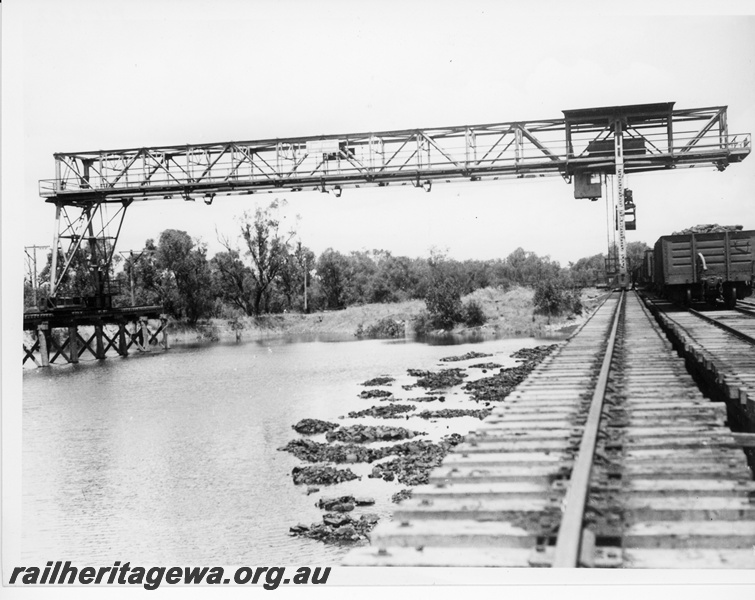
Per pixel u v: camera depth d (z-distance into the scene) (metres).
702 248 24.02
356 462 15.12
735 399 8.37
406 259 74.25
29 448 17.84
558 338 40.59
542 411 7.06
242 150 27.50
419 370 29.12
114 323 40.22
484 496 4.81
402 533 4.33
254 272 62.41
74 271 43.03
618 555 4.20
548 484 5.00
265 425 19.70
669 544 4.33
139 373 32.12
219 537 10.88
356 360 34.28
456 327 49.06
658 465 5.42
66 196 29.81
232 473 14.77
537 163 25.67
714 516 4.60
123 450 17.39
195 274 56.91
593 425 6.18
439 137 26.55
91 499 13.42
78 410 23.03
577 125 25.41
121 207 31.83
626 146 25.30
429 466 14.15
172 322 56.19
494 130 26.16
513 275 59.62
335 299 70.81
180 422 20.62
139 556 10.36
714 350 11.31
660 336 13.22
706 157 24.58
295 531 10.95
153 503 12.96
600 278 45.12
